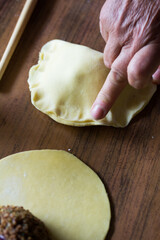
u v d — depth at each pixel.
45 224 0.41
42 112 0.45
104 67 0.44
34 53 0.47
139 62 0.37
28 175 0.43
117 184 0.43
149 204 0.42
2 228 0.35
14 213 0.36
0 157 0.44
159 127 0.45
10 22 0.48
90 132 0.45
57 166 0.43
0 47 0.48
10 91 0.46
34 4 0.48
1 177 0.42
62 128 0.45
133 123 0.45
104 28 0.42
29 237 0.35
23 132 0.45
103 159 0.44
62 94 0.44
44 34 0.48
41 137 0.44
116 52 0.41
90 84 0.44
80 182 0.42
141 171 0.43
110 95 0.40
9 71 0.47
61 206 0.42
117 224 0.42
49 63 0.45
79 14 0.49
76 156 0.44
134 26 0.39
